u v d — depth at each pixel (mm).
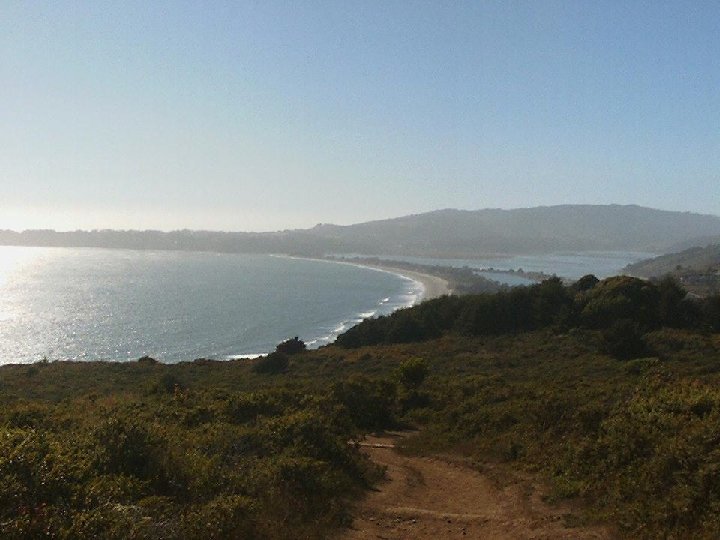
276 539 7586
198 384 34938
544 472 12344
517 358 36906
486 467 14141
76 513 6328
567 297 47844
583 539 8023
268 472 10039
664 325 41281
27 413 13500
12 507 6152
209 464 9633
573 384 23578
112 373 39531
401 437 19281
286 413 16594
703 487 8039
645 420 11359
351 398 21078
